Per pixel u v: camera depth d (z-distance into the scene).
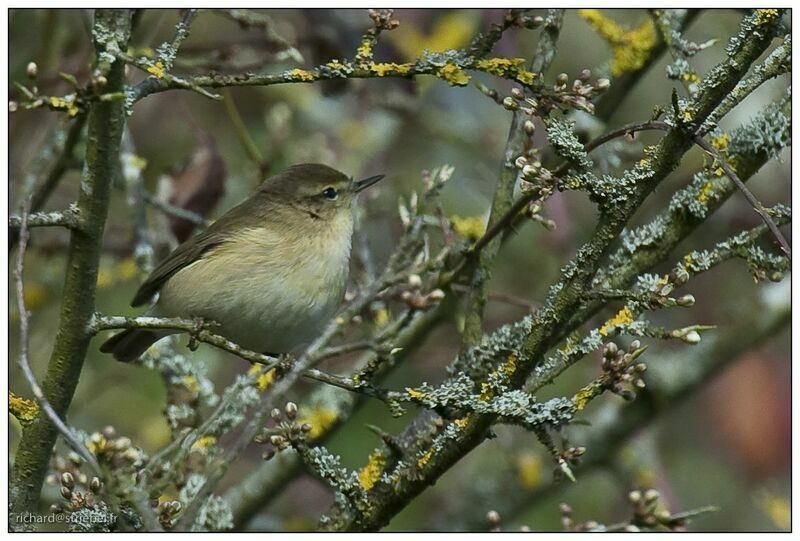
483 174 14.77
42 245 13.45
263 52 12.58
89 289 7.57
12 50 13.63
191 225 12.73
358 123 15.84
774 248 10.15
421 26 14.20
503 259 14.78
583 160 6.99
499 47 13.80
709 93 6.72
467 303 9.38
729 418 14.84
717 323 13.91
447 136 15.55
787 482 14.53
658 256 8.70
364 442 13.95
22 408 7.82
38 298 13.44
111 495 6.23
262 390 10.50
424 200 9.71
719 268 14.68
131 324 7.73
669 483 13.70
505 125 16.06
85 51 12.77
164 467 7.32
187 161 13.01
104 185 7.35
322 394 11.28
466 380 7.17
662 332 6.99
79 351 7.68
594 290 6.97
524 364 7.23
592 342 7.26
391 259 6.42
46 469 7.89
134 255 12.13
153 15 12.91
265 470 11.39
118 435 13.68
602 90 7.47
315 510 14.12
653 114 6.94
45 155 12.21
